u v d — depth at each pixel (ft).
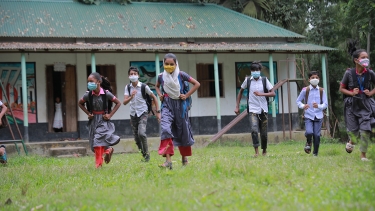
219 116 70.38
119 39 71.77
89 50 64.75
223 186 21.09
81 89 70.85
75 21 73.41
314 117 37.52
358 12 71.41
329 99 89.76
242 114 70.54
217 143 69.36
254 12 94.27
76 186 25.34
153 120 73.61
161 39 73.41
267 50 71.20
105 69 72.59
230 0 95.81
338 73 98.99
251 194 18.90
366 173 23.11
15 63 68.69
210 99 76.43
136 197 20.06
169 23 77.15
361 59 31.63
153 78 74.02
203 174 24.52
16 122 63.98
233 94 77.46
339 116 103.35
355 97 31.86
